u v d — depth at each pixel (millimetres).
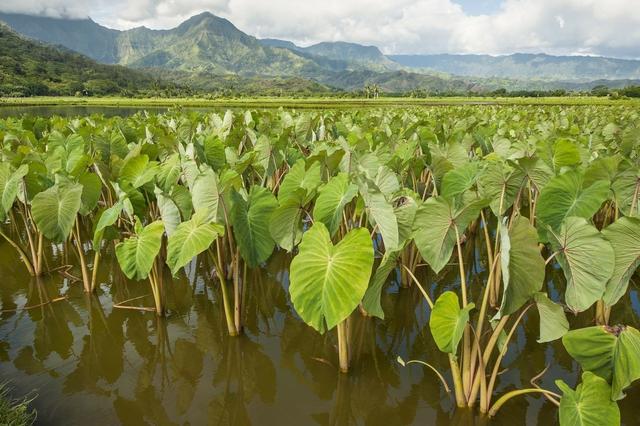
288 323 4273
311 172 3984
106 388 3309
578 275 2498
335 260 2613
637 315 4383
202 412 3092
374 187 2908
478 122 10812
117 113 36688
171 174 4516
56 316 4293
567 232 2473
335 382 3408
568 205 3182
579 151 5668
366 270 2545
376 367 3576
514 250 2441
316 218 3252
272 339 3990
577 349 2252
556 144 5188
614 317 4348
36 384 3316
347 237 2629
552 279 5168
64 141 6824
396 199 3531
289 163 6211
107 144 6410
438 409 3096
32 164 4832
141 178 4477
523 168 3680
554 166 5254
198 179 3533
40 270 5016
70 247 5977
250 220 3535
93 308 4441
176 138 7023
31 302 4535
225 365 3615
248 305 4609
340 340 3385
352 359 3674
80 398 3188
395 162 4949
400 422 3008
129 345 3859
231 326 3973
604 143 7664
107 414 3037
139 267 3570
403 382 3389
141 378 3434
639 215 3402
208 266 5465
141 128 8789
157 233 3533
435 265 2846
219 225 3176
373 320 4293
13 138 7152
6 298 4609
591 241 2396
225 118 8227
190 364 3617
